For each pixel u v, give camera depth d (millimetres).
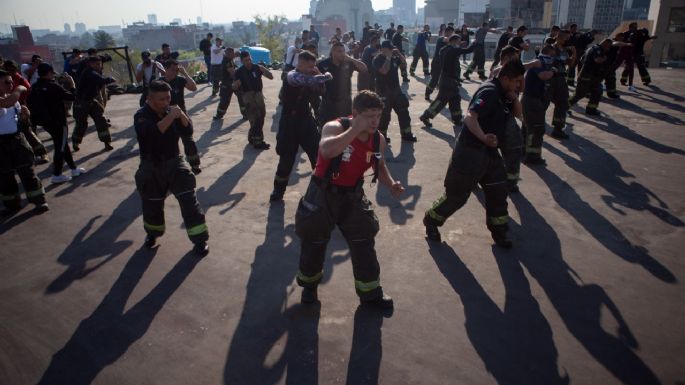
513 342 3434
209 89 17250
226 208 6039
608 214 5570
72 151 9094
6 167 5902
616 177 6781
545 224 5352
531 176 6879
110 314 3902
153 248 5039
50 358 3410
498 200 4641
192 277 4438
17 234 5484
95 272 4574
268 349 3426
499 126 4469
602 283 4164
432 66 13227
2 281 4469
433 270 4441
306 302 3953
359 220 3549
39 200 6086
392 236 5137
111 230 5523
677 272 4301
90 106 8844
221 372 3211
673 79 15812
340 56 7254
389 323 3686
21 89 5926
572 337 3471
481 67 16500
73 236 5387
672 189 6281
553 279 4250
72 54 12828
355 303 3965
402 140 8961
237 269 4559
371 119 3029
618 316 3699
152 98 4492
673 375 3078
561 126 8711
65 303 4082
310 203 3518
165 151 4621
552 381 3051
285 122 5930
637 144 8391
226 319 3793
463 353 3330
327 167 3379
